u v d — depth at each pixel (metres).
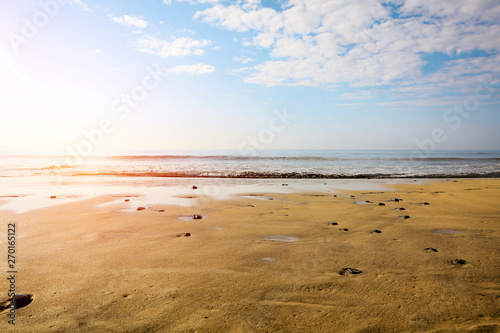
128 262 3.51
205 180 13.13
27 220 5.54
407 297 2.67
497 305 2.52
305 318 2.35
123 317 2.35
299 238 4.53
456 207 6.84
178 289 2.83
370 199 8.07
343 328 2.21
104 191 9.47
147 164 24.11
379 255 3.75
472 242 4.26
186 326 2.23
